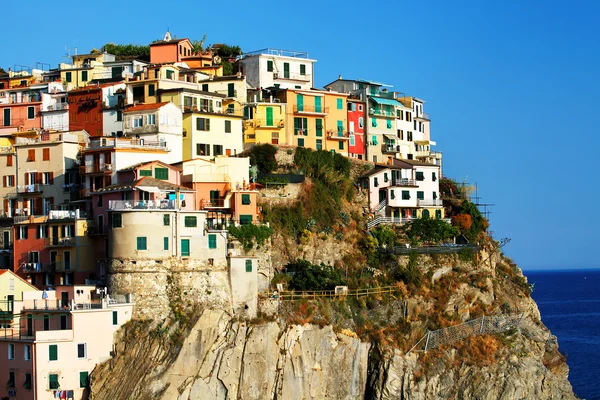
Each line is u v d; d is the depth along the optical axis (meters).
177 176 131.50
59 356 110.94
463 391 137.38
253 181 140.25
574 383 190.50
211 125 145.38
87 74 167.50
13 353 113.25
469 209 160.25
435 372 135.88
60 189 139.75
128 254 117.19
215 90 157.12
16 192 142.25
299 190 142.75
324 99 163.12
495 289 152.75
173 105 142.50
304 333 126.62
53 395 110.31
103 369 112.50
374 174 154.88
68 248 128.50
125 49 185.38
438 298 144.50
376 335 134.25
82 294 118.06
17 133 151.50
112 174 131.62
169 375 114.88
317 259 139.62
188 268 119.31
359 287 139.38
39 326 116.00
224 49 185.88
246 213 132.50
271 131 156.00
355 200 151.75
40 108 156.25
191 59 168.38
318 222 142.25
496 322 148.00
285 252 136.50
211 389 117.62
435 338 138.75
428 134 190.00
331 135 162.50
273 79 170.62
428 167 160.25
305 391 125.25
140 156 134.62
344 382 129.62
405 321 139.00
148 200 120.38
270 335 123.25
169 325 116.81
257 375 121.25
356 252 144.12
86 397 111.69
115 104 150.50
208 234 121.44
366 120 169.25
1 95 160.88
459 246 151.38
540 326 157.12
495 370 141.12
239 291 123.06
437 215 158.62
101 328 113.56
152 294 116.94
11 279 121.19
